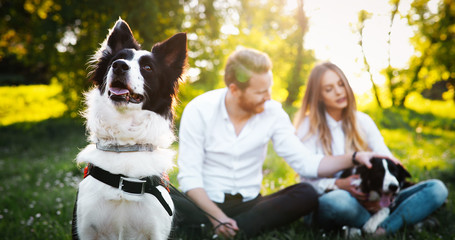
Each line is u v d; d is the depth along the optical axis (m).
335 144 3.26
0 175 5.55
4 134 9.40
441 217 3.17
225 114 2.90
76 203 2.02
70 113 11.39
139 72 2.04
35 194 4.16
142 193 1.96
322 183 3.04
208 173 2.95
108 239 2.04
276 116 3.05
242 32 12.41
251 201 2.95
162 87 2.17
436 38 13.57
